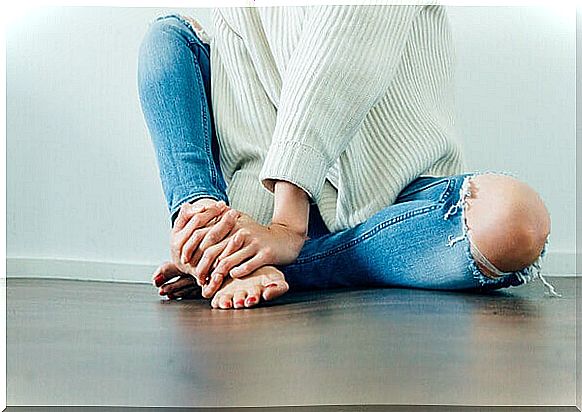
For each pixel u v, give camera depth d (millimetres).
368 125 1225
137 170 1955
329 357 736
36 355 792
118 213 1955
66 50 1976
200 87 1283
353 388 645
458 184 1065
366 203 1209
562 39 1832
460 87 1841
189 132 1223
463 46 1840
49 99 1980
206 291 1037
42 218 1971
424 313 949
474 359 729
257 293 1009
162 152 1216
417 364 711
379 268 1145
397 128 1228
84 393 658
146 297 1347
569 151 1835
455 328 861
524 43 1836
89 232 1960
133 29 1962
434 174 1288
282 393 634
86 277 1947
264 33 1281
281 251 1039
